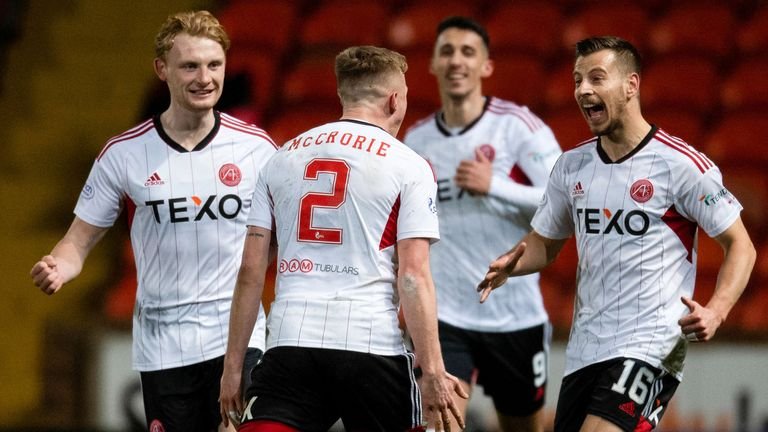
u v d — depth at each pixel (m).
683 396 29.06
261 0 48.31
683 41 44.38
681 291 17.80
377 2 47.72
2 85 47.69
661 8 46.34
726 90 42.38
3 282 40.25
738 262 17.30
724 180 38.91
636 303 17.73
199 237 18.95
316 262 16.09
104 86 47.31
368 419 16.11
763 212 38.09
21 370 37.78
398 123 16.89
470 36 24.28
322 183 16.14
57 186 43.81
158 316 19.14
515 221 23.77
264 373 16.19
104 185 19.09
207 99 18.59
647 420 17.75
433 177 16.38
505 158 24.31
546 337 24.58
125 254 39.78
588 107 17.73
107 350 31.44
